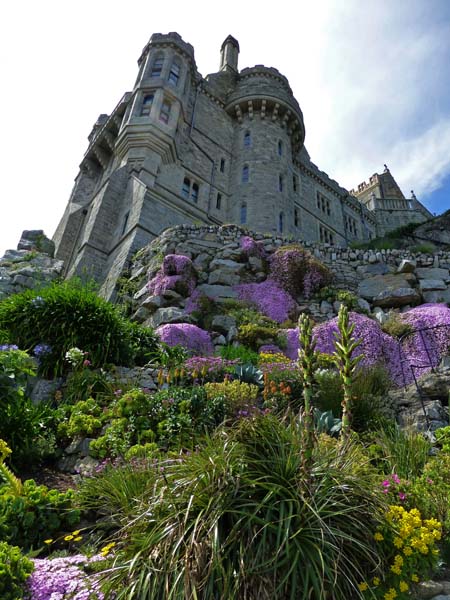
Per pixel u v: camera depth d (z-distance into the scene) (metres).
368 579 2.55
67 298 7.70
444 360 6.92
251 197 26.70
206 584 2.28
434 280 11.38
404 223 44.00
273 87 31.28
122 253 17.05
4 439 4.40
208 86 30.48
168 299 11.53
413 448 4.29
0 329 7.34
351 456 3.23
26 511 3.21
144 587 2.29
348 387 3.22
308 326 2.97
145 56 27.27
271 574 2.34
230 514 2.58
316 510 2.54
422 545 2.67
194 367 7.10
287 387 6.07
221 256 13.17
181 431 4.70
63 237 24.33
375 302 11.36
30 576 2.51
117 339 7.69
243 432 3.13
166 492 2.82
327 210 36.06
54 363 6.79
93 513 3.49
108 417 5.23
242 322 10.60
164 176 23.00
